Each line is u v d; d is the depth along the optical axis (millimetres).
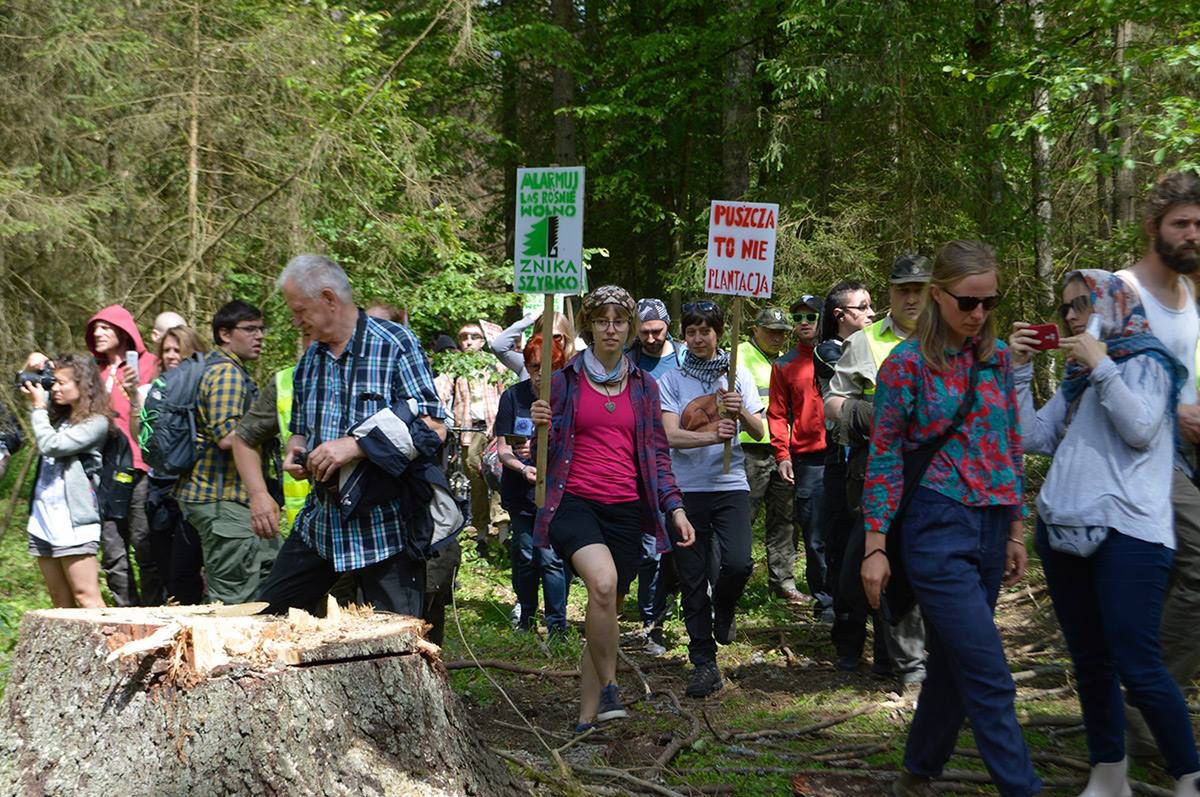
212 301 10219
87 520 6105
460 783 3400
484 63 13578
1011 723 3463
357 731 3232
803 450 7438
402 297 10578
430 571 5227
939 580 3543
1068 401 3881
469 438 9656
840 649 6059
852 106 13547
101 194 10242
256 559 5535
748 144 16094
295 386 4188
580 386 4879
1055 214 15180
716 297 14086
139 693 3154
